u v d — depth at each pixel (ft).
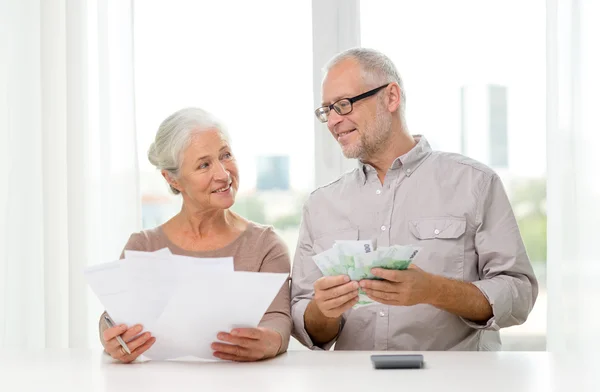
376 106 6.94
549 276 8.66
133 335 5.46
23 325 9.53
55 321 9.42
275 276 5.13
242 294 5.21
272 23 9.43
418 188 6.98
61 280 9.46
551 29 8.64
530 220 9.12
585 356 5.37
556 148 8.63
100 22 9.28
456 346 6.68
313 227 7.25
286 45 9.41
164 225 7.12
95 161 9.43
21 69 9.53
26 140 9.55
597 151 8.55
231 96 9.48
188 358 5.74
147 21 9.53
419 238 6.86
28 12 9.54
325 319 6.49
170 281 5.39
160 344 5.55
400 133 7.11
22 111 9.54
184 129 6.71
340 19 9.20
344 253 5.48
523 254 6.76
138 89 9.52
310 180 9.39
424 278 5.78
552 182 8.65
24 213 9.54
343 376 4.70
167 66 9.52
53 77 9.48
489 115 9.09
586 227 8.56
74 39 9.32
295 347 9.21
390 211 6.98
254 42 9.46
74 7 9.34
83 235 9.28
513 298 6.45
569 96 8.59
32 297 9.57
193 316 5.33
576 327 8.55
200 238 6.97
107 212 9.31
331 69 7.07
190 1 9.52
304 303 6.70
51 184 9.45
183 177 6.77
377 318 6.76
